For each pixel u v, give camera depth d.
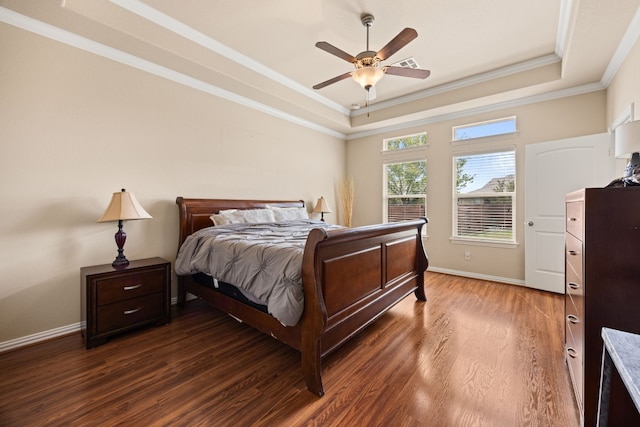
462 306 3.04
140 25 2.47
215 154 3.55
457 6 2.43
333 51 2.28
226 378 1.83
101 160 2.64
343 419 1.47
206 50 2.96
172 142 3.15
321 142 5.18
